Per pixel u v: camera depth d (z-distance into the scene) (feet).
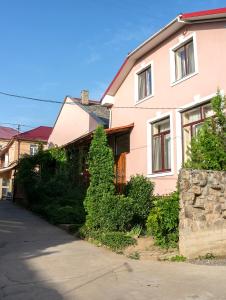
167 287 25.64
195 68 50.93
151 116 58.85
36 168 80.89
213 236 35.86
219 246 35.94
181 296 23.71
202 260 34.35
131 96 65.00
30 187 74.95
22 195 83.76
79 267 31.58
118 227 43.16
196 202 35.83
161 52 58.29
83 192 66.74
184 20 51.03
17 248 39.24
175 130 53.06
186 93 52.03
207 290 24.81
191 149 41.63
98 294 24.40
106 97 69.72
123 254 36.58
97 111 89.61
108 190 46.14
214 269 30.68
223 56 47.16
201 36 50.70
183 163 46.44
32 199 74.18
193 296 23.66
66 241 43.16
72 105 94.99
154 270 30.50
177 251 36.32
